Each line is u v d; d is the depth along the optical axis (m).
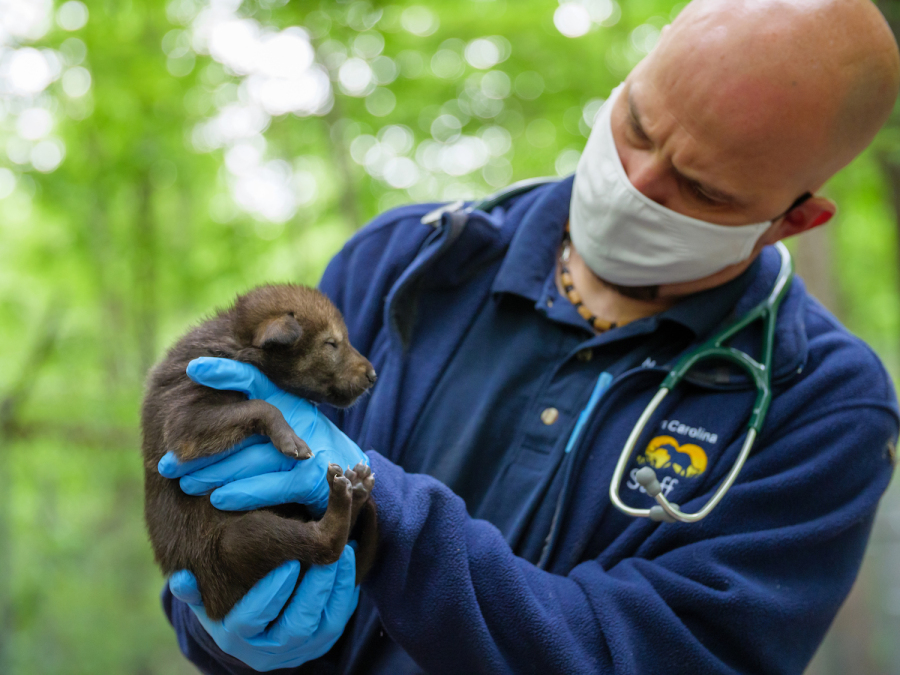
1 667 2.83
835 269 2.51
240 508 0.75
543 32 2.86
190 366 0.76
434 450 0.83
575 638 0.74
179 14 2.80
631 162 0.82
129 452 3.04
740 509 0.77
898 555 4.12
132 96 2.74
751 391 0.80
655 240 0.82
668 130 0.78
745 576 0.76
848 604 2.51
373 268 0.90
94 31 2.61
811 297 0.89
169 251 3.47
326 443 0.77
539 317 0.86
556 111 3.03
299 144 3.34
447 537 0.74
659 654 0.74
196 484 0.76
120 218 3.31
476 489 0.83
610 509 0.80
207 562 0.76
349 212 2.90
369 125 3.00
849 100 0.76
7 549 3.02
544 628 0.73
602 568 0.78
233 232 3.44
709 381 0.80
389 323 0.85
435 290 0.88
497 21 2.82
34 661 2.87
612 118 0.84
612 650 0.73
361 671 0.81
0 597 2.96
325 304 0.85
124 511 3.37
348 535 0.73
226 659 0.79
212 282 3.43
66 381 3.19
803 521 0.78
